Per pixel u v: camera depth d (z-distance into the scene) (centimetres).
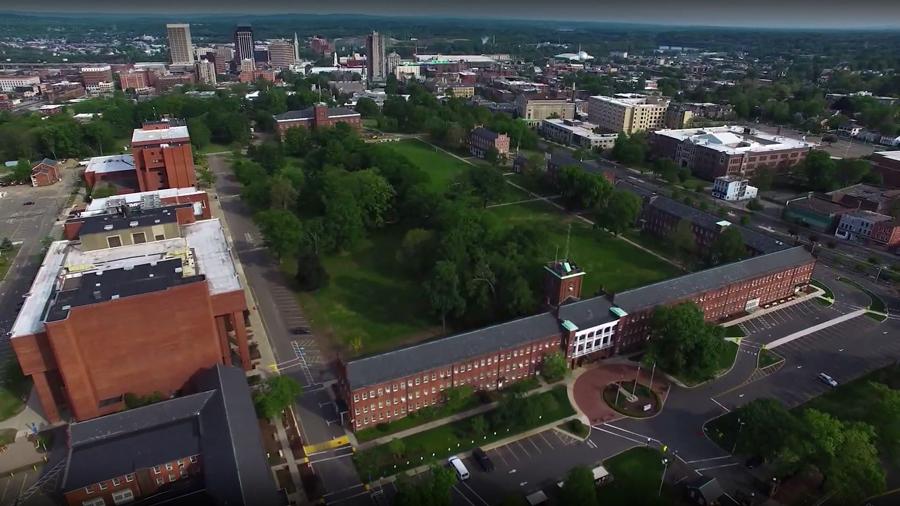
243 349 11969
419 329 13800
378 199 19788
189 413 9469
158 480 8688
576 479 8406
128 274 11056
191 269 11625
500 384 11681
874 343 13462
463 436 10394
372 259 17625
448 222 16888
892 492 9181
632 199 19050
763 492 9212
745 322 14338
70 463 8400
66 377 9806
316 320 14138
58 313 9625
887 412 9544
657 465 9762
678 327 11675
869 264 17788
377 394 10294
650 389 11700
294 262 17288
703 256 17712
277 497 8194
